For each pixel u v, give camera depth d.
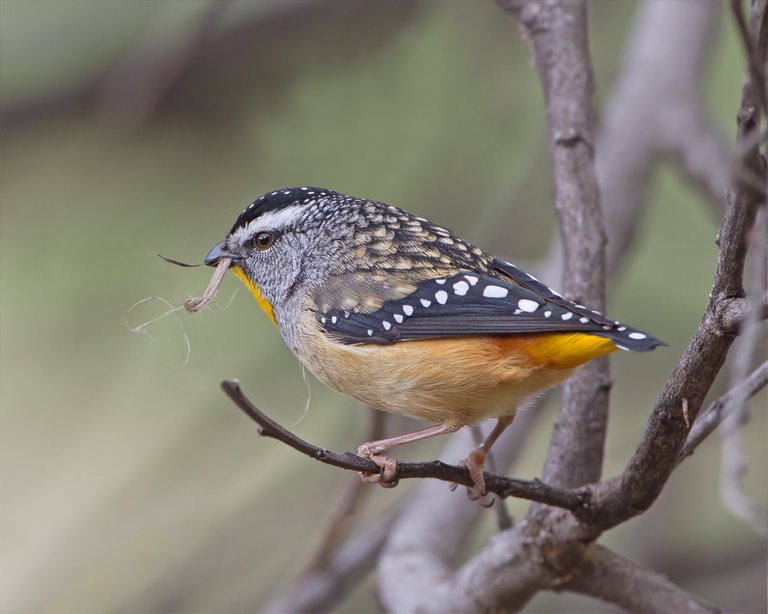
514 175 13.48
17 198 13.92
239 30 13.64
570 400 7.64
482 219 13.48
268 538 12.03
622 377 12.73
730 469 5.80
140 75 12.92
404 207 13.26
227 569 11.96
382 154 13.35
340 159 13.41
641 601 7.70
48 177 14.05
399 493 12.97
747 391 6.13
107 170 13.80
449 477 6.48
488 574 8.07
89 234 13.40
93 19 14.73
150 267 13.20
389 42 13.59
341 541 11.26
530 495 6.61
